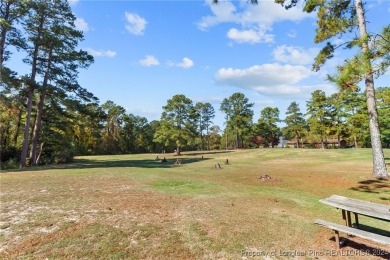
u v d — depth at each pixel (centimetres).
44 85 2055
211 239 495
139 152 7431
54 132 2766
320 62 1240
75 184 1022
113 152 6456
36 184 1008
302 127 6141
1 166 1969
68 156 2898
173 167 2023
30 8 1920
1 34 1786
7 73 1700
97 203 728
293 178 1299
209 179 1270
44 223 557
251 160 2888
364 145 5062
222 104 6391
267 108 6331
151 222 582
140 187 993
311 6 1180
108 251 438
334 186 1066
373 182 1095
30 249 439
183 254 436
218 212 673
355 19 1168
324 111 4228
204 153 4719
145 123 7869
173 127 4653
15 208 664
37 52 2073
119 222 575
